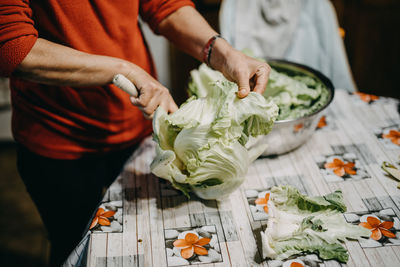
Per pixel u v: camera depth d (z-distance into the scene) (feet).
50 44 3.47
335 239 3.36
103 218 3.71
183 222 3.68
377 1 9.46
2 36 3.18
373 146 4.54
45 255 7.50
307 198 3.61
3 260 7.42
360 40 9.90
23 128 4.51
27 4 3.41
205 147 3.33
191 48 4.52
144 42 4.75
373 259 3.27
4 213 8.34
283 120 4.17
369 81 9.86
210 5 8.49
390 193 3.92
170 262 3.31
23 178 5.00
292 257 3.31
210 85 3.51
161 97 3.76
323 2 6.64
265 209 3.81
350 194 3.93
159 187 4.08
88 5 3.76
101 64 3.57
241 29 6.89
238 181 3.59
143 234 3.56
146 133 5.08
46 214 5.33
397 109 5.12
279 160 4.42
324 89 4.66
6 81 8.84
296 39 6.97
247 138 3.58
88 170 4.96
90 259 3.32
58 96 4.22
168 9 4.44
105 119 4.49
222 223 3.67
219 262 3.31
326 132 4.80
